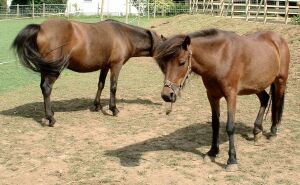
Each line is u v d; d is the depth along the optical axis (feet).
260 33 22.85
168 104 34.58
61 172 20.31
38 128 27.78
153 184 18.95
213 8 104.17
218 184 18.89
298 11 76.28
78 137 26.00
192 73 20.42
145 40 32.12
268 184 18.90
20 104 35.09
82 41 28.02
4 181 19.52
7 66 57.52
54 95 39.01
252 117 30.09
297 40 53.88
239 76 19.97
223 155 22.38
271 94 24.53
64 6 150.61
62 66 26.73
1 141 25.09
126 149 23.66
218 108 21.08
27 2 151.33
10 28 105.91
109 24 30.63
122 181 19.26
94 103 32.50
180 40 17.29
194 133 26.53
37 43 26.50
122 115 31.35
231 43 19.57
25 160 22.07
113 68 30.86
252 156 22.31
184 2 152.15
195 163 21.38
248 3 81.35
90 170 20.58
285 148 23.65
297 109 32.17
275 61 22.17
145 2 145.28
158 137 25.86
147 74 51.96
